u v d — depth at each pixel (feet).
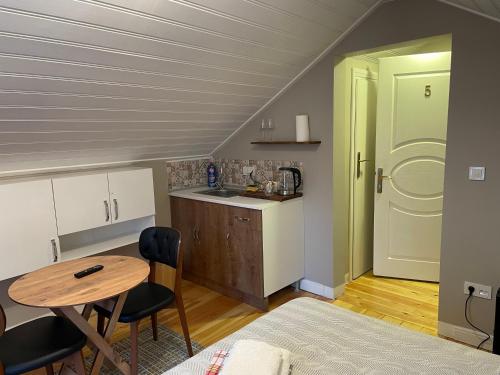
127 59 6.74
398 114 11.19
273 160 11.55
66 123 7.84
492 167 7.59
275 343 5.08
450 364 4.57
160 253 8.35
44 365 5.67
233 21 6.91
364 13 8.68
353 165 11.59
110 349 6.49
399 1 8.41
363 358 4.73
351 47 9.34
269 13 7.09
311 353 4.84
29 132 7.61
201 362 4.73
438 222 11.32
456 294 8.40
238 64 8.48
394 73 11.00
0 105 6.46
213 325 9.46
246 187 12.30
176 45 6.93
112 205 9.81
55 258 8.76
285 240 10.51
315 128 10.34
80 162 9.98
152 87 7.91
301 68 9.99
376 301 10.60
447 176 8.18
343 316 5.84
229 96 9.84
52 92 6.72
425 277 11.78
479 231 7.92
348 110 11.12
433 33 8.02
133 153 10.87
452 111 7.94
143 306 7.23
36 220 8.38
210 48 7.45
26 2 4.86
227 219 10.61
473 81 7.61
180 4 5.98
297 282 11.44
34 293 6.03
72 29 5.59
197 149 12.63
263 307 10.21
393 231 11.90
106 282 6.46
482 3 6.44
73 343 5.99
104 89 7.28
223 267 11.00
